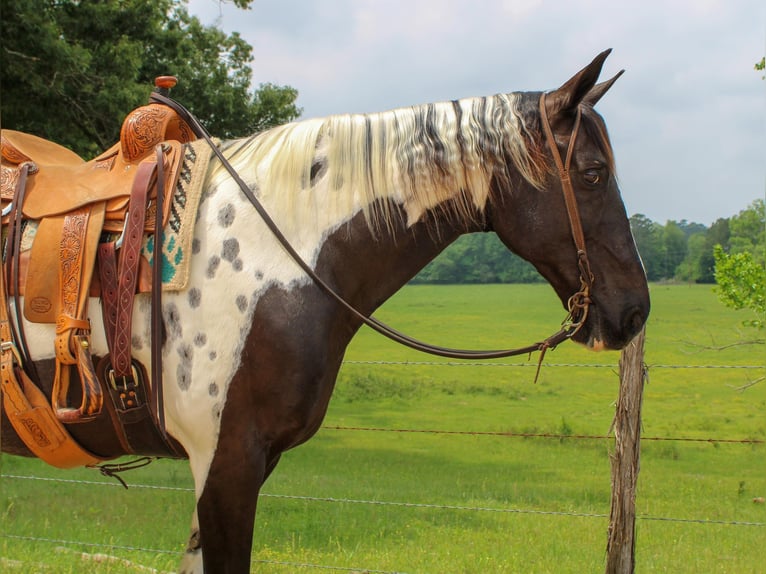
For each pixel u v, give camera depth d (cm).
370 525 503
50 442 221
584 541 471
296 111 1148
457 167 217
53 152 255
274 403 206
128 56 786
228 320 207
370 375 1533
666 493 655
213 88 1041
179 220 211
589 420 1105
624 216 219
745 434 976
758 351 1705
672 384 1438
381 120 223
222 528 210
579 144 214
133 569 352
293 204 216
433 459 833
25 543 390
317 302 211
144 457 242
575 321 220
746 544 478
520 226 219
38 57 710
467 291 4534
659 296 3550
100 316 213
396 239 221
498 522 524
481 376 1574
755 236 2338
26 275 215
